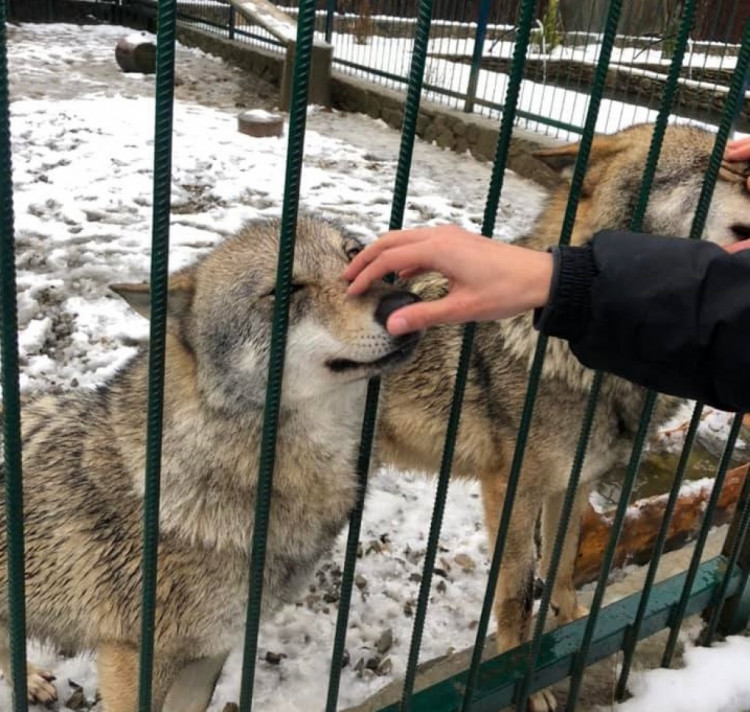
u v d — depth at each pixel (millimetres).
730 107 2053
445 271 1550
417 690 2930
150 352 1483
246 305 2186
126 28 18422
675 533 3814
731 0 9805
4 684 2928
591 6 12344
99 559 2312
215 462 2227
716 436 4703
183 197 7582
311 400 2242
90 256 6137
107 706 2447
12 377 1391
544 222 3150
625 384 2984
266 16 12414
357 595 3520
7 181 1244
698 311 1439
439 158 9984
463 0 13148
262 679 3064
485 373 3090
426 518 4051
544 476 3109
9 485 1480
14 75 12109
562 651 2643
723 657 2971
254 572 1842
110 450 2344
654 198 2871
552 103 9719
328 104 12336
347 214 7441
